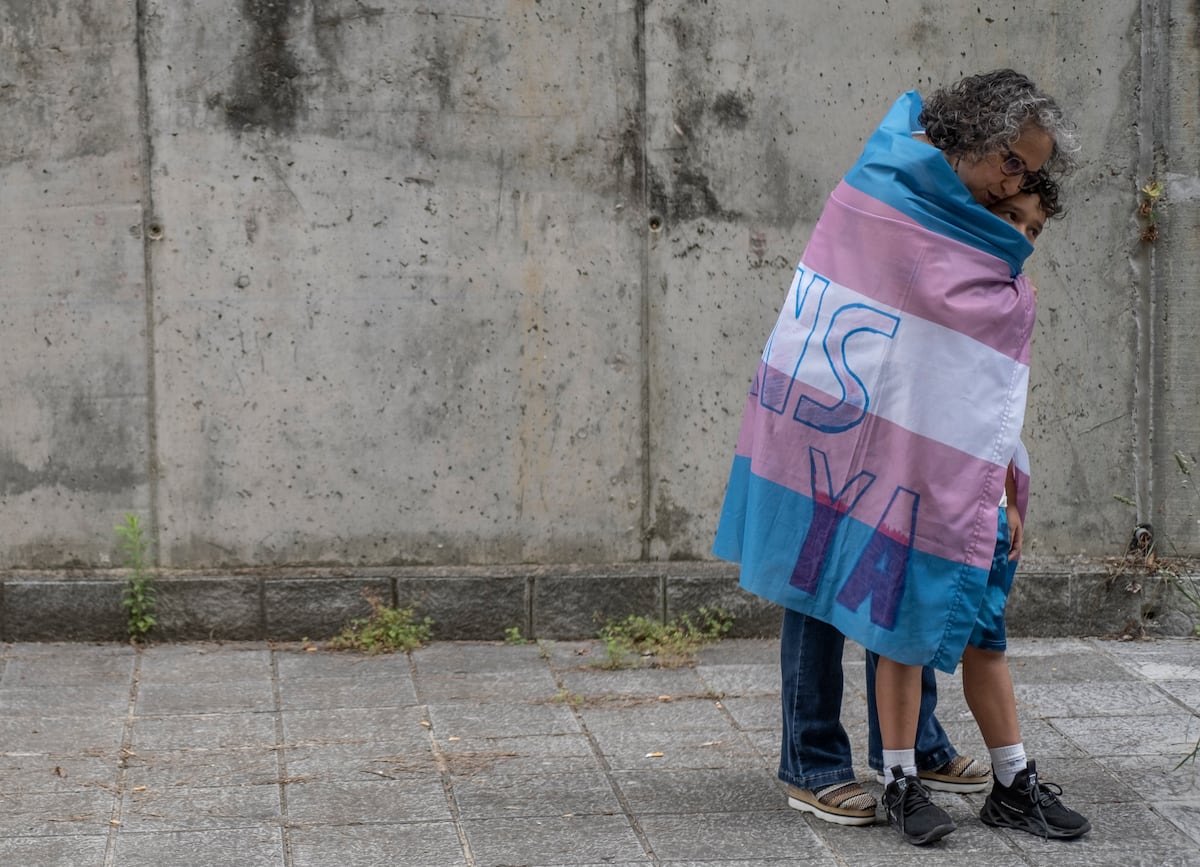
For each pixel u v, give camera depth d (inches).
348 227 206.8
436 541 211.8
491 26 206.5
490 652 205.0
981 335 134.1
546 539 213.3
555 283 210.1
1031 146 132.7
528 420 211.5
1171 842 136.7
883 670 138.7
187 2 202.5
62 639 205.5
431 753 161.9
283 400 207.9
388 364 209.0
